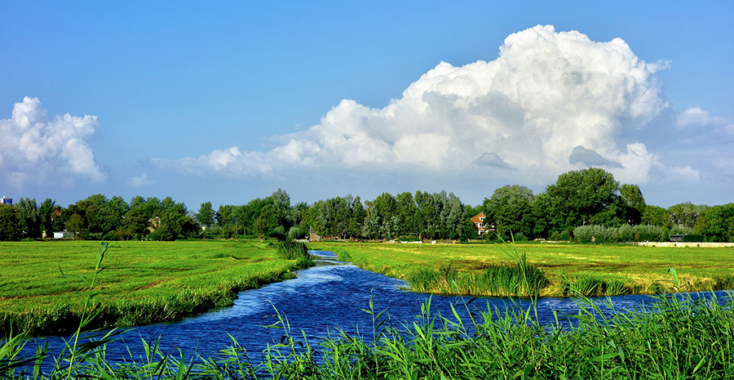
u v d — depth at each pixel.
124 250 81.00
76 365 4.98
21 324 17.02
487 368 4.82
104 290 27.91
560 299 25.55
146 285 31.84
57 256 61.38
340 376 5.36
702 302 6.50
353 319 20.97
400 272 42.09
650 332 5.86
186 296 24.80
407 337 6.68
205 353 14.20
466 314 20.11
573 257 65.00
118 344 15.64
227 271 40.94
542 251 81.75
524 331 5.50
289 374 5.59
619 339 5.51
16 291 27.02
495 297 26.80
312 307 25.03
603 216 124.50
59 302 22.00
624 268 46.09
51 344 15.25
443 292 29.80
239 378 6.04
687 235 118.88
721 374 4.86
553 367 4.79
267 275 39.03
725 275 34.09
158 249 85.75
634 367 4.84
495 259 60.62
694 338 5.60
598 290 27.91
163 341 16.39
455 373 4.87
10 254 65.31
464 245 120.12
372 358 5.86
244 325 19.98
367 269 51.62
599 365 4.92
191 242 125.31
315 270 50.75
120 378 5.36
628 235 114.44
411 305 24.44
